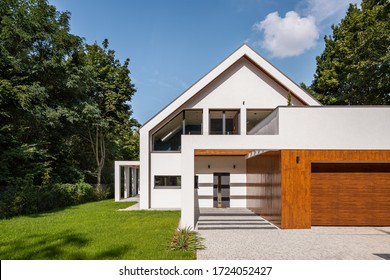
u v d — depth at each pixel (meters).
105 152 29.17
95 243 7.57
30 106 16.25
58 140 22.62
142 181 15.35
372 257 6.55
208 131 16.02
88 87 23.03
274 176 10.53
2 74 16.19
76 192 18.88
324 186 10.25
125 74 29.38
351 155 9.85
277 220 10.12
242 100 16.12
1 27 16.89
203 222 11.03
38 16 18.72
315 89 30.48
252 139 9.95
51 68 19.56
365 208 10.21
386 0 20.69
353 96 23.83
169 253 6.63
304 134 9.92
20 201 13.31
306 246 7.48
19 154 15.65
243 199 16.09
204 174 16.19
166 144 16.25
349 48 26.09
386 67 18.94
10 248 7.20
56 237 8.34
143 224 10.33
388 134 9.90
